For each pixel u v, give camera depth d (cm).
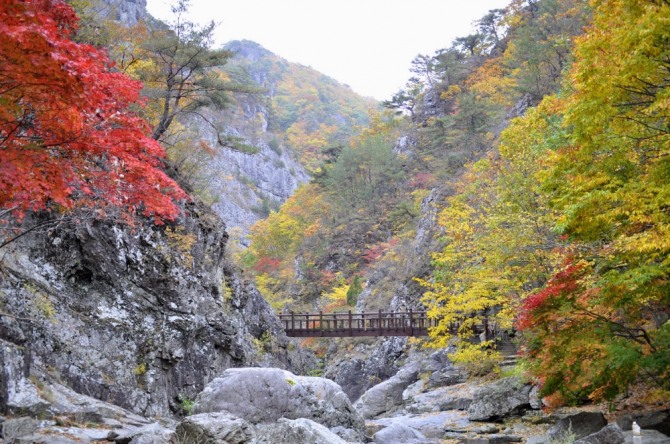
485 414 1625
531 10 6556
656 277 986
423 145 6462
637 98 1005
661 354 992
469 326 2414
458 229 2142
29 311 1376
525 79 4091
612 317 1196
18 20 588
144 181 895
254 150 2634
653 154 1040
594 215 966
